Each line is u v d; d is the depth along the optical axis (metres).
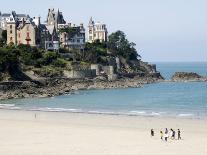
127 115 131.75
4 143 89.38
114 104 172.62
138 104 172.75
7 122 117.38
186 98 198.62
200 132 102.88
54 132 101.94
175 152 81.00
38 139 93.38
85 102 179.62
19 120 121.50
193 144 88.50
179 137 94.62
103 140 92.31
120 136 97.12
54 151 81.50
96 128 107.94
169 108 157.00
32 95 198.50
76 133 100.69
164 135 96.88
